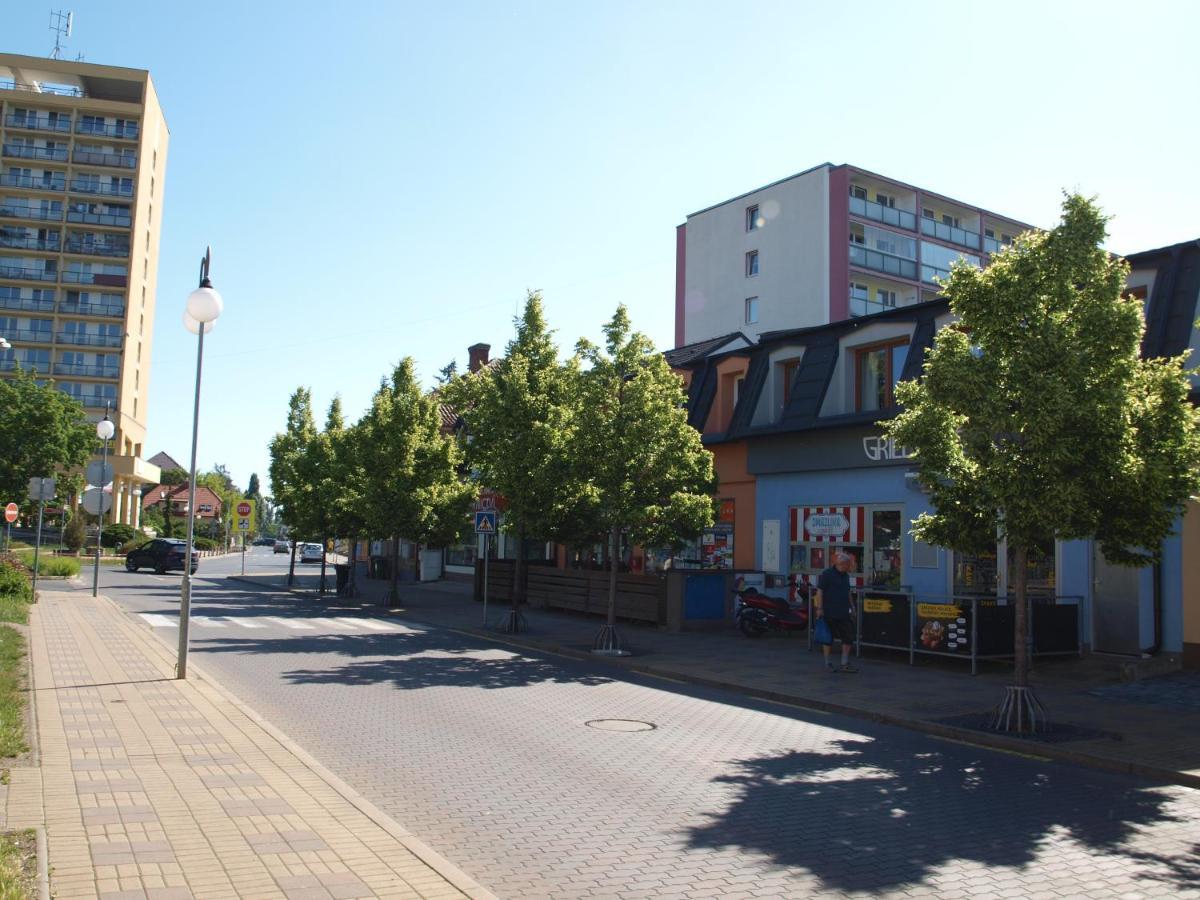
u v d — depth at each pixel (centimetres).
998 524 1013
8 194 6831
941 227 4800
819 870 546
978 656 1377
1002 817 674
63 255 6850
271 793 638
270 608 2405
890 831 629
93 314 6881
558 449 1873
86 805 587
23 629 1561
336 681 1211
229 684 1153
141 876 468
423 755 813
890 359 1892
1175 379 960
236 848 520
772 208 4628
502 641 1820
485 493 2736
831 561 1947
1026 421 945
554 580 2461
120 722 854
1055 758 892
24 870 462
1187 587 1359
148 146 7181
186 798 616
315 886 466
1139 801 735
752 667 1452
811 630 1694
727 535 2236
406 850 529
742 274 4731
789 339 2114
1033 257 984
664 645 1745
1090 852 596
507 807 661
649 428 1669
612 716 1038
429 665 1409
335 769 754
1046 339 955
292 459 3325
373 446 2572
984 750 925
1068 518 946
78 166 6900
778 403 2152
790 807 682
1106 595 1486
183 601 1134
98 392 6850
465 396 2134
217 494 10150
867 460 1852
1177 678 1302
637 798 694
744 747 898
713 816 652
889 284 4591
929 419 1043
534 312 2066
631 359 1716
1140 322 952
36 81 7138
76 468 5044
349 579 2986
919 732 1018
